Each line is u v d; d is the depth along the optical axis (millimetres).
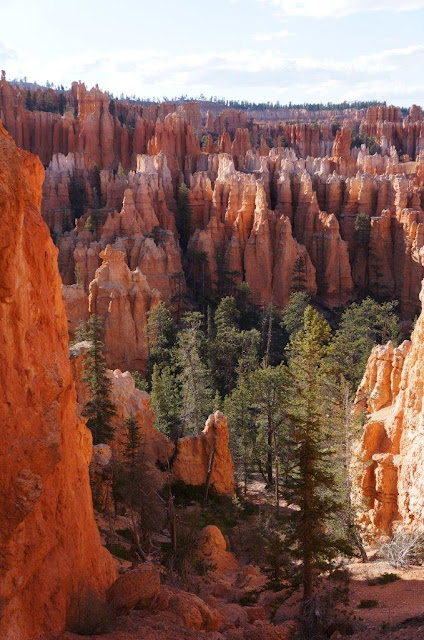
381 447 39125
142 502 35250
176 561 33156
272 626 23266
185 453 53781
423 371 35469
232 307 97812
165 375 73500
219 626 22172
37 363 15992
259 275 116625
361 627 23625
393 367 46188
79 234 112125
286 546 28531
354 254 124688
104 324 85750
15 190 14305
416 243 111062
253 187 120250
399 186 120062
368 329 87750
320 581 28891
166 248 110938
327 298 118625
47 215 132875
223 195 125188
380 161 159750
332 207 130125
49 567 16484
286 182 129000
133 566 29188
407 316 112438
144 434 50250
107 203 123312
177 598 21234
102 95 166750
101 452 41906
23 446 14719
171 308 105000
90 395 49031
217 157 143500
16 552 14492
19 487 14297
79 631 17062
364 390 49250
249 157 147750
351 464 39625
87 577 18953
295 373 56219
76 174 147250
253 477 65188
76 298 85625
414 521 34250
